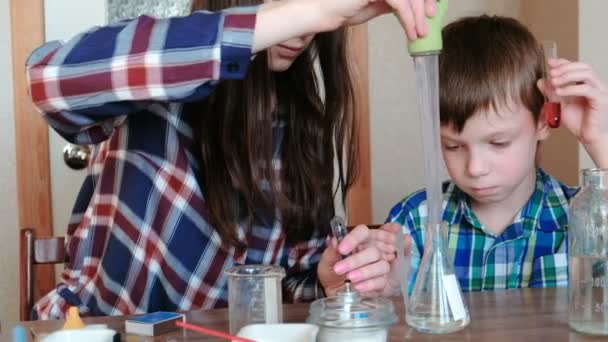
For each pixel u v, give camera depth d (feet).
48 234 7.39
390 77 7.84
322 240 4.35
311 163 4.25
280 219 4.15
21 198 7.36
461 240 4.28
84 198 4.42
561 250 4.17
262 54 3.84
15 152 7.32
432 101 2.89
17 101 7.29
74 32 7.39
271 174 4.06
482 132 3.84
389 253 3.48
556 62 3.84
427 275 2.83
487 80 3.82
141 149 4.01
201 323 3.06
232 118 3.95
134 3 7.47
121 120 3.92
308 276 4.26
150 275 3.92
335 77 4.35
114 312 3.99
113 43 3.22
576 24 6.56
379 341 2.58
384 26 7.79
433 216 2.90
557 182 4.39
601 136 3.92
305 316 3.12
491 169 3.89
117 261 3.95
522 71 3.91
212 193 3.96
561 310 3.05
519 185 4.12
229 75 3.14
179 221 3.93
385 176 7.89
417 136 7.92
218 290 4.03
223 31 3.09
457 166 4.00
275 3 3.13
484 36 4.11
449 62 3.96
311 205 4.23
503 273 4.21
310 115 4.25
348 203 7.80
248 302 2.89
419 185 7.94
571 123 4.00
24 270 4.81
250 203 4.01
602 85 3.86
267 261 4.19
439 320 2.76
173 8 7.52
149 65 3.14
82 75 3.21
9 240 7.36
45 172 7.37
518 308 3.10
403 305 3.29
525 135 3.93
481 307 3.13
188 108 4.06
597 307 2.67
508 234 4.21
